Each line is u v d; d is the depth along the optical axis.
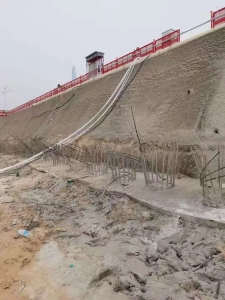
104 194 8.15
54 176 11.41
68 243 5.61
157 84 13.16
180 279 3.85
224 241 4.59
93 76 22.02
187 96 10.61
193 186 7.38
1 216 7.50
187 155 8.68
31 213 7.57
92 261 4.75
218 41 10.48
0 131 38.72
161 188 7.52
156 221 5.93
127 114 14.02
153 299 3.48
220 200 5.98
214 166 7.46
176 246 4.81
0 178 13.70
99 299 3.65
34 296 3.85
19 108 38.31
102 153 11.14
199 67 10.84
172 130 10.25
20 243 5.66
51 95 29.22
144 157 8.22
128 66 16.94
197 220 5.27
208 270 3.96
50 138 20.70
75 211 7.53
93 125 15.98
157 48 15.13
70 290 3.93
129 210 6.72
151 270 4.23
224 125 8.29
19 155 22.41
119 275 4.17
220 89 9.14
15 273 4.51
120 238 5.55
